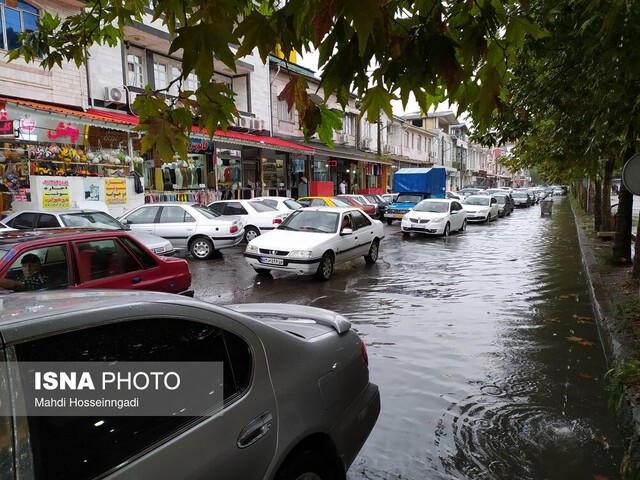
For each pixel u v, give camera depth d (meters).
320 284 9.55
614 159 10.25
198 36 1.68
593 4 2.78
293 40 1.85
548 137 8.41
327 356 2.73
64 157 12.48
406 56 1.78
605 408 4.18
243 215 15.22
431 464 3.38
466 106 2.23
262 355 2.28
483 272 10.93
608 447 3.58
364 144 34.69
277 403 2.24
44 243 4.51
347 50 1.74
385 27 1.66
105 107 15.50
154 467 1.70
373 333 6.28
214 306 2.23
